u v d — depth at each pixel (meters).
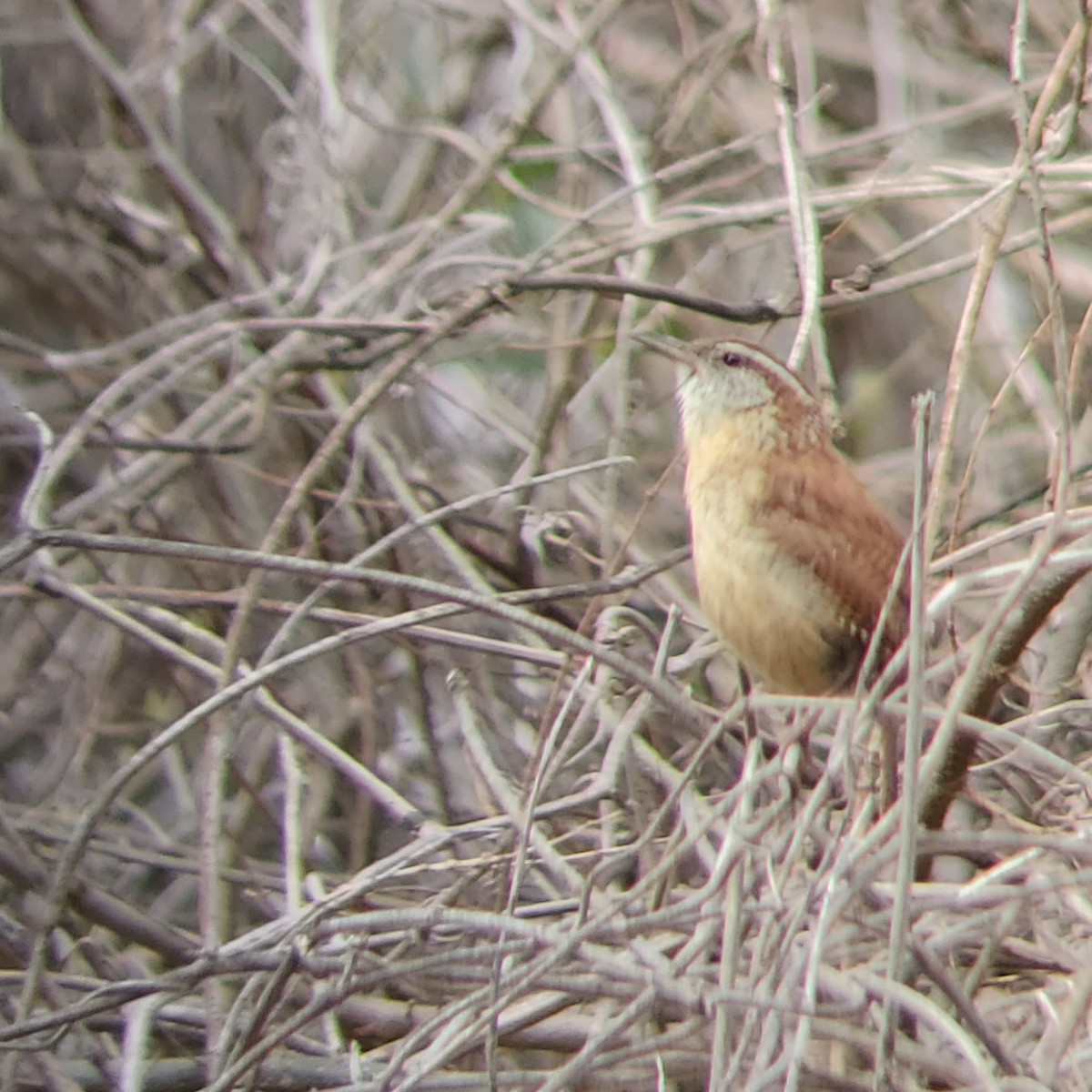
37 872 8.87
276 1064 7.57
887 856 6.15
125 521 10.97
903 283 9.52
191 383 12.91
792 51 13.90
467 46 13.89
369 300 11.38
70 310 13.63
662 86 13.85
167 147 13.19
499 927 6.73
